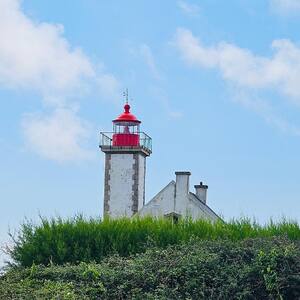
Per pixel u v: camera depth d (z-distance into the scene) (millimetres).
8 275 39594
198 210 79812
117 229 44750
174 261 37781
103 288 36219
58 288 36156
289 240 39969
